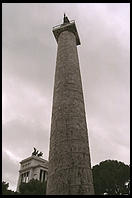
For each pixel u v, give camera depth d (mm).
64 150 15500
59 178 14273
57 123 17344
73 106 18078
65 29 27875
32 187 24266
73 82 20000
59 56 23344
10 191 20734
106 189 25297
